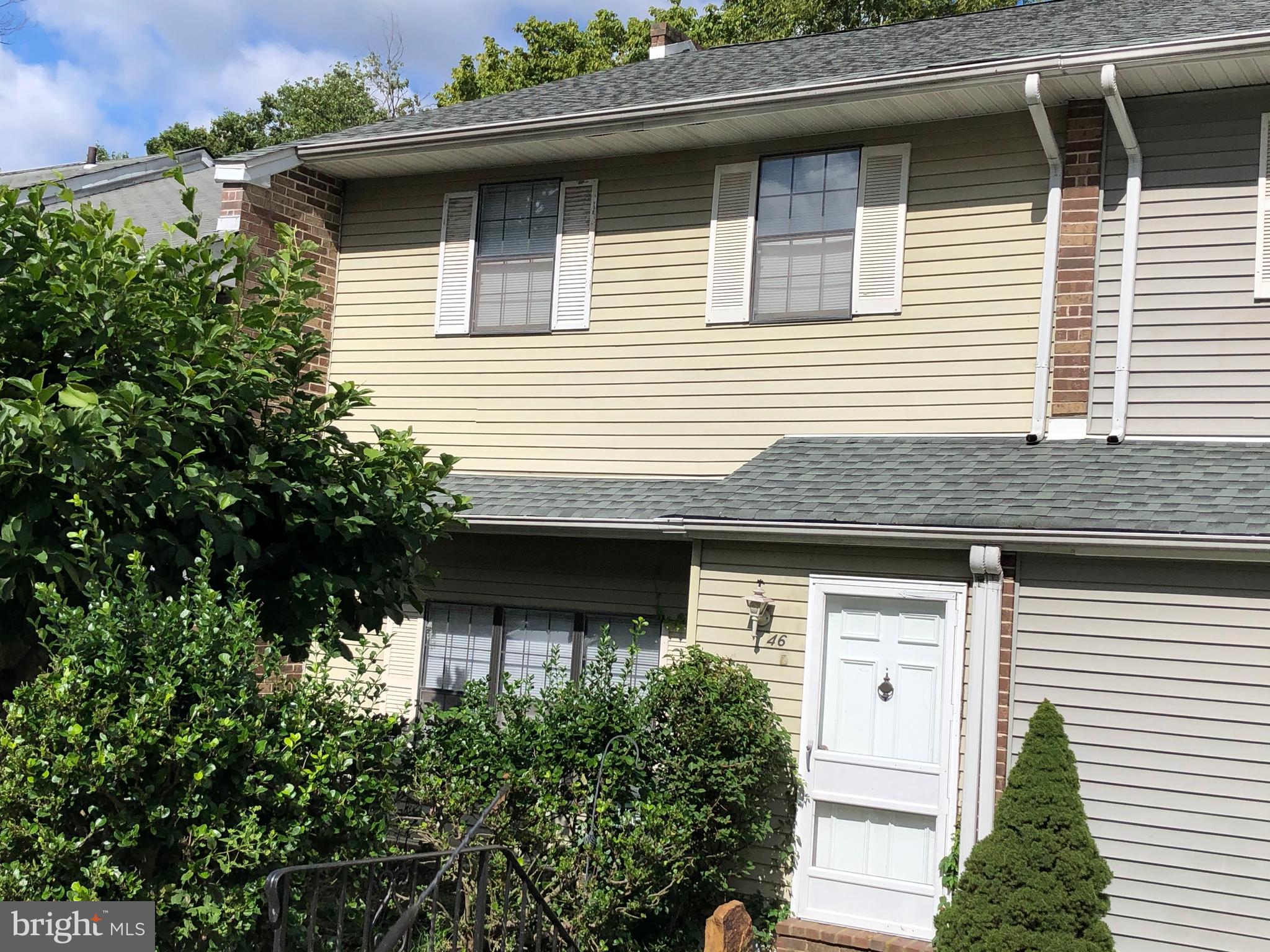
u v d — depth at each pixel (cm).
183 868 550
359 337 1359
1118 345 977
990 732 834
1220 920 764
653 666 1161
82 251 742
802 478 991
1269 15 977
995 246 1048
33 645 754
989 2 2895
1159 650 802
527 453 1247
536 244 1272
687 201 1198
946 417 1051
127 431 677
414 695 1279
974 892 758
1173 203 979
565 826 793
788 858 898
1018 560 848
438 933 738
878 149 1109
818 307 1121
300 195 1329
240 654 574
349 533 787
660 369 1190
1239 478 858
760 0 3102
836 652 914
